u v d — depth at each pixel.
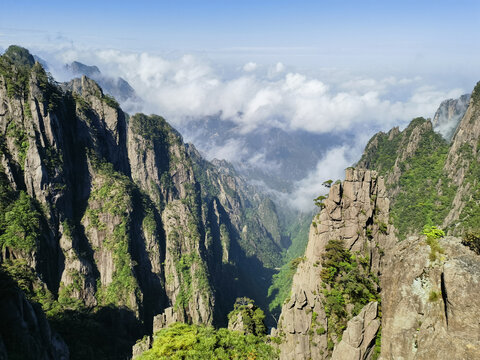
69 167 148.38
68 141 152.88
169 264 171.38
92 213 150.50
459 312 30.83
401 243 39.53
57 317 105.56
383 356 36.75
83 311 122.19
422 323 34.00
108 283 142.38
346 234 74.31
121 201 156.12
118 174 170.25
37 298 107.06
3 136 129.50
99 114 176.75
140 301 140.75
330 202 75.25
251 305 93.56
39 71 155.12
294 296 66.19
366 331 47.03
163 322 103.81
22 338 52.88
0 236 112.50
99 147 168.88
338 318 65.06
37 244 117.50
